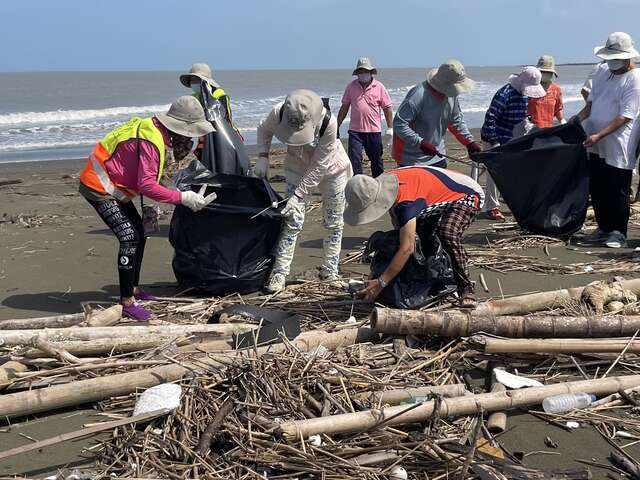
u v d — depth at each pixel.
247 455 3.40
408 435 3.62
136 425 3.76
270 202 5.95
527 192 8.09
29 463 3.50
